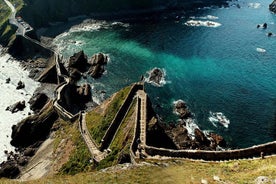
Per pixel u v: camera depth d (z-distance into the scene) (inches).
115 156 2551.7
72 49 5634.8
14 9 7057.1
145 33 6250.0
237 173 1545.3
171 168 1815.9
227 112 3629.4
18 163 3233.3
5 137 3656.5
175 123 3462.1
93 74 4685.0
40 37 6343.5
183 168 1788.9
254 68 4611.2
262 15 7116.1
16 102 4298.7
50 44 5910.4
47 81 4766.2
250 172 1498.5
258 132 3272.6
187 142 3053.6
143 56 5211.6
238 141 3154.5
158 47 5531.5
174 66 4803.2
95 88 4414.4
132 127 2829.7
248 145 3090.6
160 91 4131.4
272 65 4677.7
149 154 2340.1
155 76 4463.6
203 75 4495.6
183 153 2116.1
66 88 4099.4
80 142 3002.0
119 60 5118.1
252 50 5201.8
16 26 6176.2
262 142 3120.1
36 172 2925.7
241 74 4463.6
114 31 6456.7
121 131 2910.9
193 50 5319.9
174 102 3875.5
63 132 3447.3
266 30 6112.2
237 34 5935.0
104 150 2768.2
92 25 6899.6
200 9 7780.5
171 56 5142.7
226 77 4409.5
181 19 7037.4
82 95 4190.5
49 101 4121.6
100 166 2495.1
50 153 3159.5
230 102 3818.9
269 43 5467.5
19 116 4008.4
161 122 3422.7
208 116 3572.8
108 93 4286.4
